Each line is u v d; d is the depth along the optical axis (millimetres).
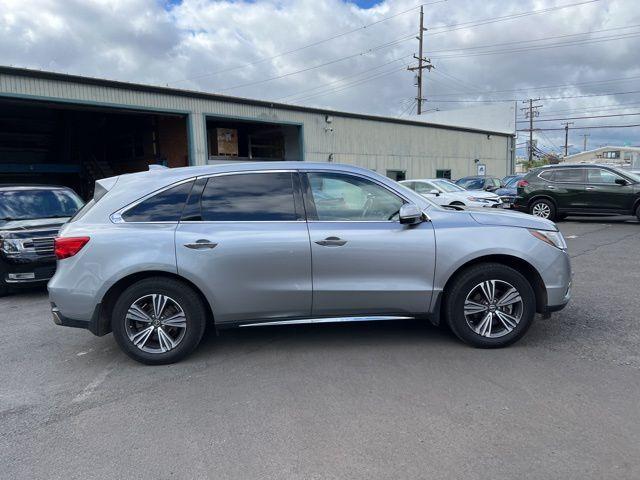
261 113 20234
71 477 2639
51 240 7223
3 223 7602
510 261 4426
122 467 2719
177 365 4188
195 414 3311
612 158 69562
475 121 38906
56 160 25516
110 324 4293
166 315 4195
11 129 22891
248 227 4156
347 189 4344
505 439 2865
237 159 23781
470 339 4301
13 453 2893
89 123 24344
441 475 2547
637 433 2885
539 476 2514
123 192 4262
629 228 12953
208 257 4070
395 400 3404
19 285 7027
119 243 4055
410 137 28172
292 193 4289
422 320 5219
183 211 4203
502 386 3564
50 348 4773
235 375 3934
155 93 16578
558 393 3426
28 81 13594
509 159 37375
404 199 4367
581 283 6684
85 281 4066
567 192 14094
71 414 3369
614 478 2480
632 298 5855
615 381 3594
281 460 2738
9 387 3859
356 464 2672
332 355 4277
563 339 4512
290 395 3541
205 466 2705
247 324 4270
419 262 4215
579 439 2840
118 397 3611
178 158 20672
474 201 14492
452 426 3031
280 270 4145
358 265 4184
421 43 39719
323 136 23062
